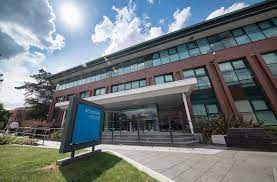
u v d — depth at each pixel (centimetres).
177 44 1756
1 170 347
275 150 686
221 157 561
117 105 1616
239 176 356
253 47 1341
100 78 2250
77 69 2461
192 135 995
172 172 391
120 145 913
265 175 355
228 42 1491
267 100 1146
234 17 1437
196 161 505
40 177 309
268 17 1388
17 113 3591
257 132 767
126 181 308
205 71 1495
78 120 472
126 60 2091
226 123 973
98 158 498
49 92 3200
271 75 1168
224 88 1305
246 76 1306
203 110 1356
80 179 308
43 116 3041
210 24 1530
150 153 643
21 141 965
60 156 523
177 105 1734
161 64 1755
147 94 1278
